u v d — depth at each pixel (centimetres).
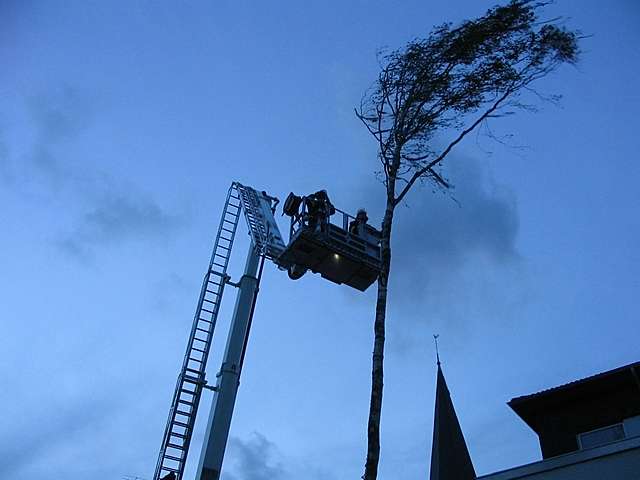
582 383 1867
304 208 2202
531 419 2028
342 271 2247
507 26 1438
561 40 1427
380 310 1240
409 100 1495
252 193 3234
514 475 1503
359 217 2305
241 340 2516
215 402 2342
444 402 2673
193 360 2555
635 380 1795
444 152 1500
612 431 1806
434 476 2362
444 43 1491
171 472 2227
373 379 1142
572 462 1427
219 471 2166
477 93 1459
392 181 1448
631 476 1325
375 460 1043
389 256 1324
